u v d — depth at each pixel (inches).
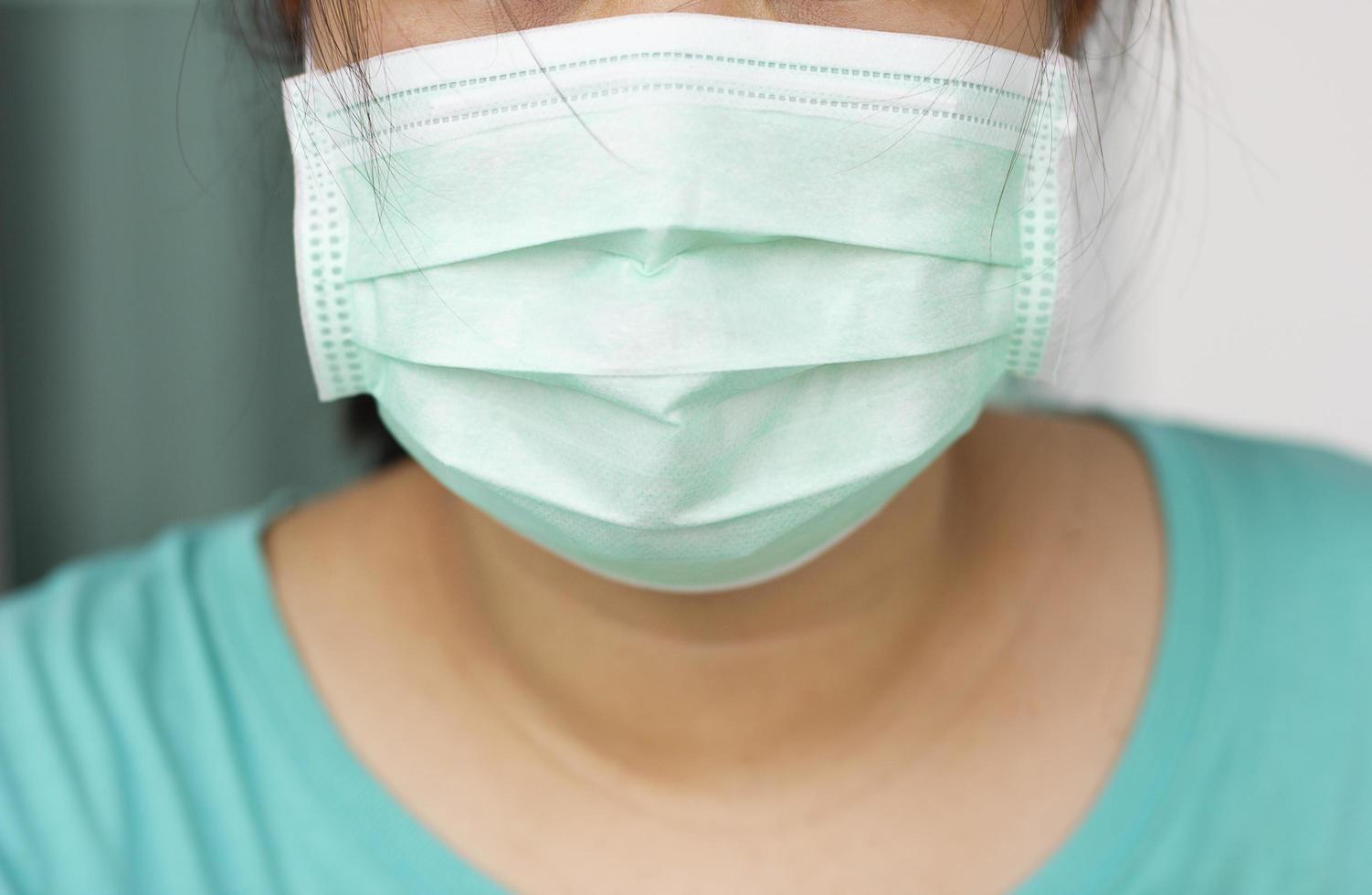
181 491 77.9
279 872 35.3
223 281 76.0
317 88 31.3
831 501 30.5
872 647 35.2
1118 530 39.5
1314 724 37.4
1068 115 31.9
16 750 36.8
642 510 29.7
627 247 28.7
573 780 35.7
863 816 35.1
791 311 29.6
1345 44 74.9
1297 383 80.6
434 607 38.3
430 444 31.3
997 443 40.9
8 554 76.1
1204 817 36.0
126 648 38.6
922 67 29.5
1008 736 36.1
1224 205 77.6
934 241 30.0
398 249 30.3
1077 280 37.4
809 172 29.2
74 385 76.1
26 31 73.0
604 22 28.5
